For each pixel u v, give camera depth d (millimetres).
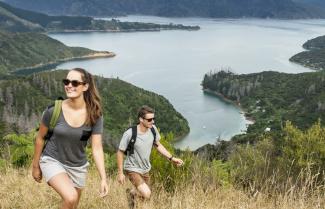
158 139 6609
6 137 8664
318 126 14273
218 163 7656
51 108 4543
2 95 170125
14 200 5977
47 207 5746
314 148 12414
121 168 6320
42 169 4535
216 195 5820
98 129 4730
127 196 6207
